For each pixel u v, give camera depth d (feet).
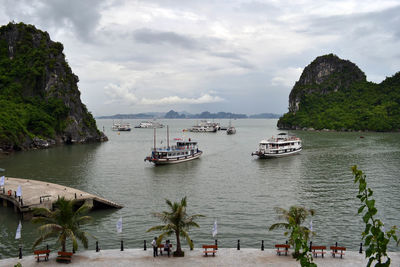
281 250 107.14
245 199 183.83
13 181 203.51
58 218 98.63
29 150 442.91
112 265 93.61
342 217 153.48
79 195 166.50
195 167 296.30
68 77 620.90
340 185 218.18
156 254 100.78
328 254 103.50
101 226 141.38
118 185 221.25
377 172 260.62
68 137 559.38
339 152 395.14
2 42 628.69
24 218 147.33
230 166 301.84
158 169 285.23
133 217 153.28
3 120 439.63
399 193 194.80
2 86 566.36
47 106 556.51
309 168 286.25
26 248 118.42
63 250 97.86
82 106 634.84
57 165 306.55
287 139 394.93
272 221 147.13
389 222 147.13
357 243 125.08
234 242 124.98
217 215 155.94
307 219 150.71
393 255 101.81
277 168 288.71
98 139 601.21
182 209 100.37
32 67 586.45
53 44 651.25
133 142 579.48
